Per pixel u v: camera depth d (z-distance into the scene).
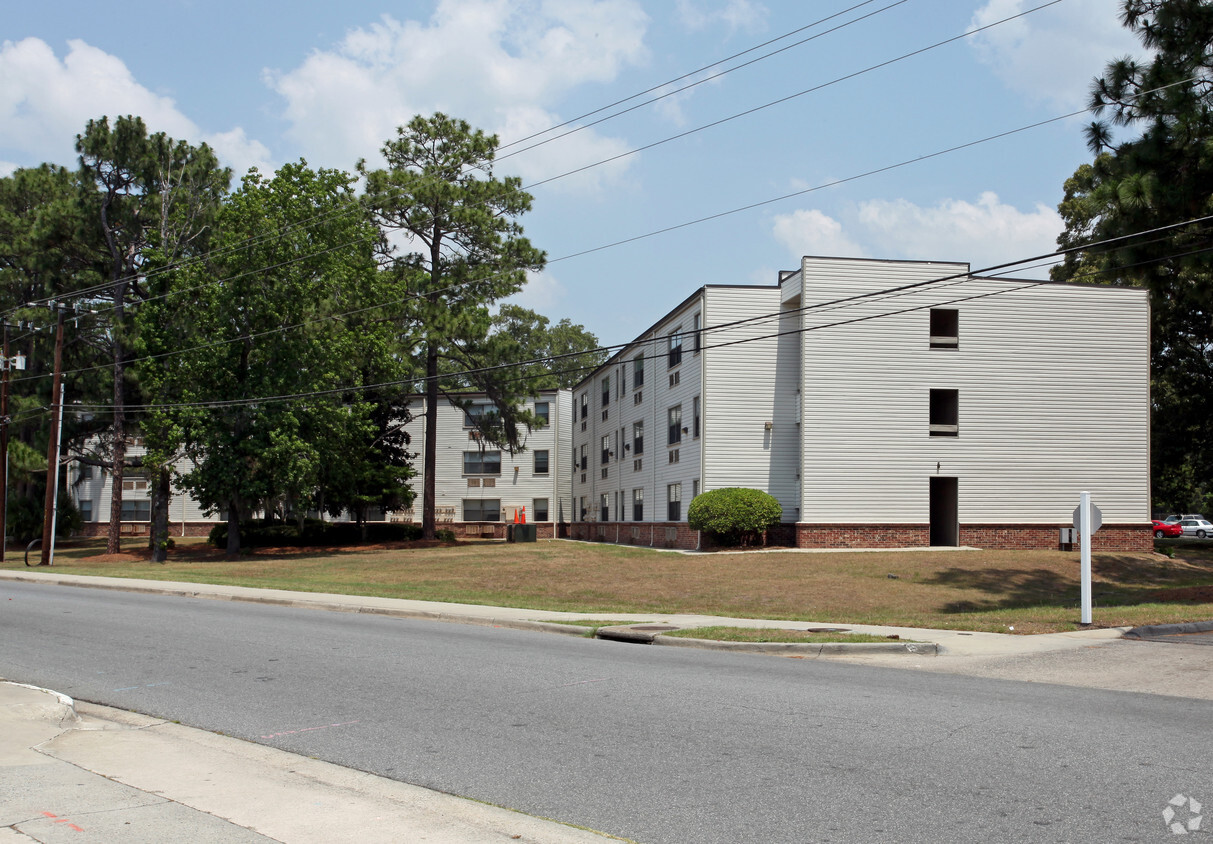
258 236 35.47
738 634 14.12
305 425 36.56
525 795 6.12
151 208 42.34
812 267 32.66
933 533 35.41
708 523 32.28
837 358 32.72
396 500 45.31
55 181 45.22
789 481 34.03
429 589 24.27
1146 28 18.91
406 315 40.22
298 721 8.49
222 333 35.75
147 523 60.00
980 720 8.12
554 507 56.34
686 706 8.84
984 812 5.56
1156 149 18.08
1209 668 10.89
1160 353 41.31
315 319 35.69
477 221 39.31
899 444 32.75
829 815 5.56
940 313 34.19
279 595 21.86
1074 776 6.30
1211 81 18.27
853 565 27.98
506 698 9.34
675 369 37.94
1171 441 42.16
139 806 5.93
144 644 13.46
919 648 12.82
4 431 36.59
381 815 5.75
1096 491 33.84
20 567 33.31
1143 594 22.33
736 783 6.27
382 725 8.25
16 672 11.24
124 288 41.78
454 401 44.50
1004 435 33.47
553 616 17.59
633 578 26.80
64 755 7.32
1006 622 15.38
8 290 43.41
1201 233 18.09
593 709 8.75
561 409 57.12
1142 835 5.12
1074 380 33.97
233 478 35.12
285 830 5.46
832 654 12.95
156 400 37.72
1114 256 19.17
